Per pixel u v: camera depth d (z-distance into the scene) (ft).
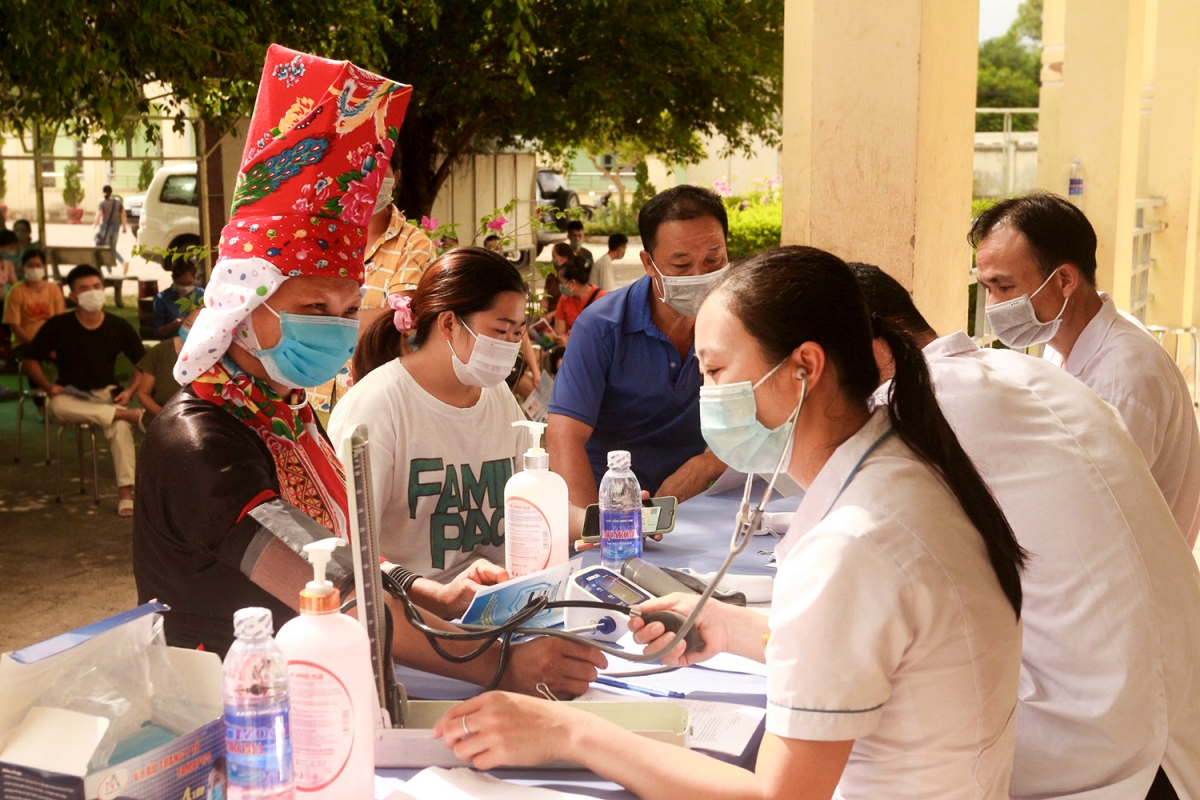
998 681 4.83
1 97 22.47
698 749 5.57
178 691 4.46
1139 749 6.20
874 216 14.32
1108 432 6.60
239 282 5.82
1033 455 6.47
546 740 5.13
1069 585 6.34
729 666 6.73
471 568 7.06
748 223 52.80
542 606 6.03
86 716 4.01
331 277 5.97
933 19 14.10
